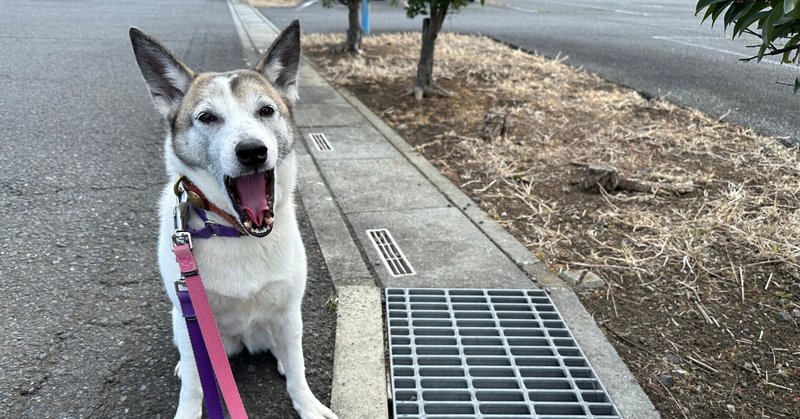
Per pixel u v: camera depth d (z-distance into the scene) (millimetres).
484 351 1138
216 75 1004
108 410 946
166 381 1018
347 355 1094
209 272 869
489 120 2357
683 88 3152
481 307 1268
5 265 1341
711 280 1359
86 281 1299
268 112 961
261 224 845
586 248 1517
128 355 1075
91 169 1939
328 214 1674
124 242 1477
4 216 1573
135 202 1708
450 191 1856
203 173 923
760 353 1118
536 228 1617
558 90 3105
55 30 4828
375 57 4055
